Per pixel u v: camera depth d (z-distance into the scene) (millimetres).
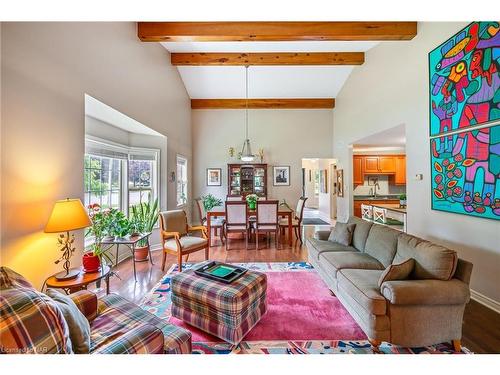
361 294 1739
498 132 2113
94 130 3219
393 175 7074
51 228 1678
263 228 4340
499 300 2162
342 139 5969
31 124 1755
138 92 3406
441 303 1593
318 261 2791
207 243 3539
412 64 3293
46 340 850
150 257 3559
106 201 3570
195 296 1914
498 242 2162
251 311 1924
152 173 4426
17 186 1651
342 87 5941
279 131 6574
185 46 4367
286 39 3465
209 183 6496
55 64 1970
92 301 1480
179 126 5293
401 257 2049
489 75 2182
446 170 2684
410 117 3336
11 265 1613
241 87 5891
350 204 5691
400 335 1592
